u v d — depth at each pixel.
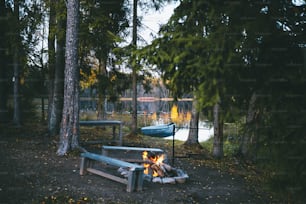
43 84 16.33
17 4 12.47
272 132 3.74
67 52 9.57
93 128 16.69
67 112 9.59
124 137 14.53
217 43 3.36
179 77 3.64
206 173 9.03
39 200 5.69
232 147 12.89
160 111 26.92
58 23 11.89
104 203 5.84
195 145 13.70
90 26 12.58
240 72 3.50
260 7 3.64
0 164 7.76
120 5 13.81
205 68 3.31
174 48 3.59
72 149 9.61
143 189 6.82
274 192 4.12
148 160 8.23
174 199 6.38
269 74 3.60
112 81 14.88
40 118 18.78
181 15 3.87
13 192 5.97
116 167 8.52
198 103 3.31
